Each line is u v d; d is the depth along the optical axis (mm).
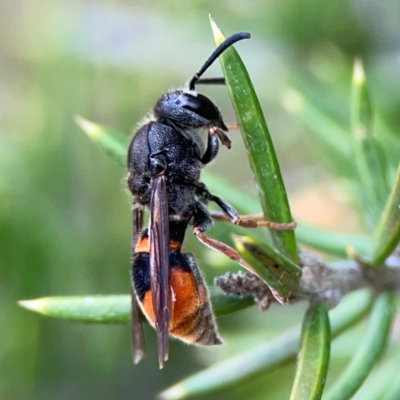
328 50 73
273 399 73
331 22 73
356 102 57
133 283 60
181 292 58
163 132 62
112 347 84
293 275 50
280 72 74
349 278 54
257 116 51
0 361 80
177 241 61
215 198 58
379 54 73
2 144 80
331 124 63
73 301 53
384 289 54
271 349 55
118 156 58
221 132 61
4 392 81
